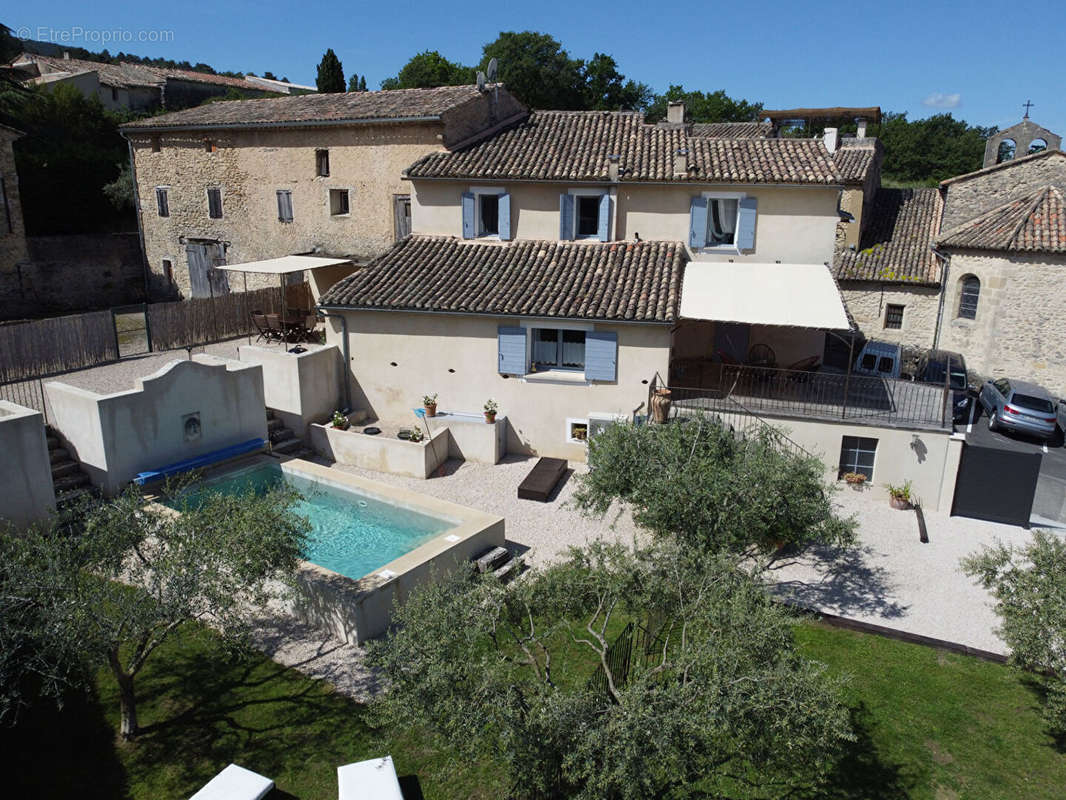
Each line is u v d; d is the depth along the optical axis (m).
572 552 12.33
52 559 11.12
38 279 42.00
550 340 25.19
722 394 24.94
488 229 29.03
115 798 11.05
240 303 35.19
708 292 23.95
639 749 7.93
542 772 8.45
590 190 27.06
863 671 14.98
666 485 14.60
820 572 19.06
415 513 19.89
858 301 37.88
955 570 19.23
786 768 9.07
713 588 10.69
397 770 11.77
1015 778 12.31
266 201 37.88
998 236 32.16
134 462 19.75
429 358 25.67
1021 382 30.31
